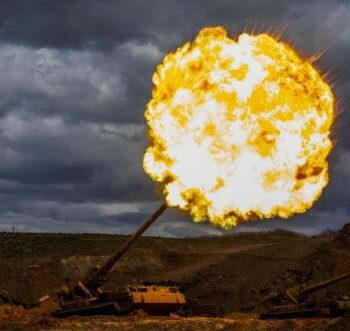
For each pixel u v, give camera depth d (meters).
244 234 136.62
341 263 92.81
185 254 120.38
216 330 58.53
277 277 92.81
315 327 51.03
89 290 73.94
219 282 98.94
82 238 150.12
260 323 57.41
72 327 64.06
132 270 116.81
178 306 71.56
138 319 67.88
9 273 109.56
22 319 70.75
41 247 144.75
